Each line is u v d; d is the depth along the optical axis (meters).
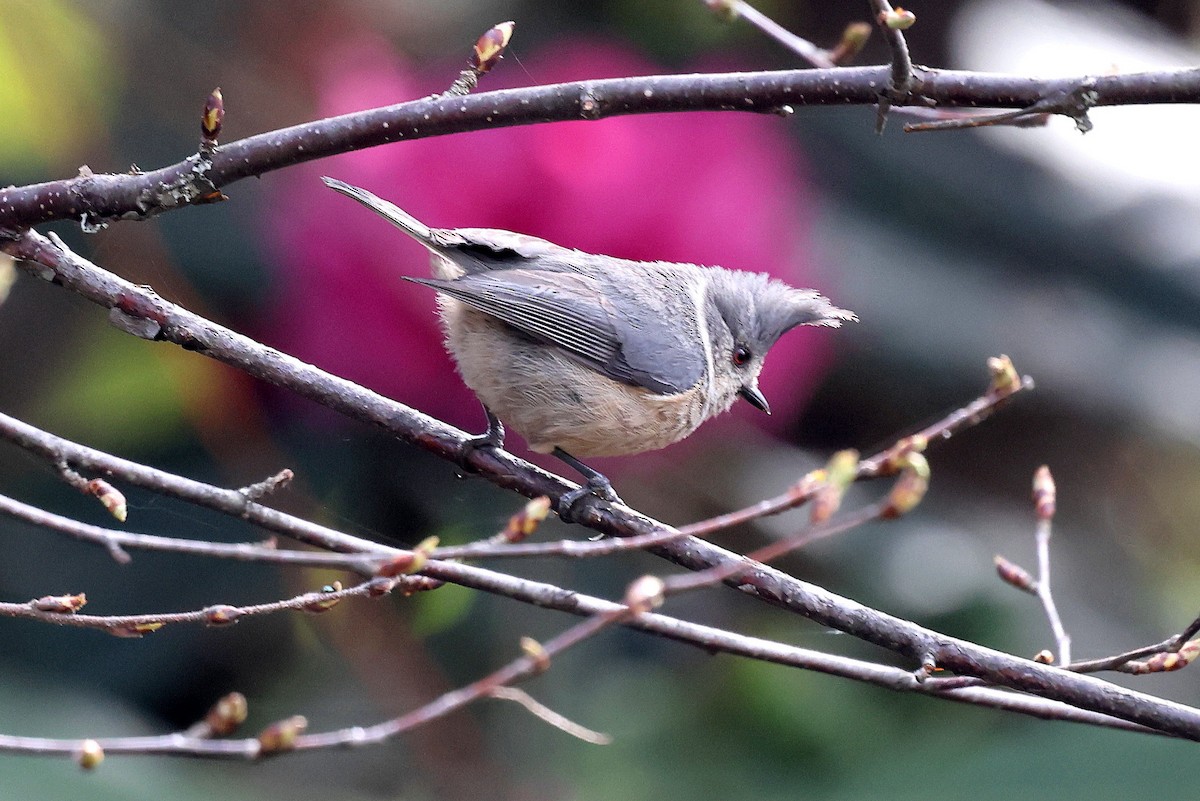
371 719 9.67
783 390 9.80
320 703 9.71
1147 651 6.50
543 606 6.60
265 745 5.86
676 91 6.09
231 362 7.21
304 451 9.33
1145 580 11.84
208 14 9.93
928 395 10.99
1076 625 10.84
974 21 12.65
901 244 11.47
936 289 11.16
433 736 9.32
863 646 9.88
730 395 9.44
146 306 6.97
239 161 6.23
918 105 6.30
